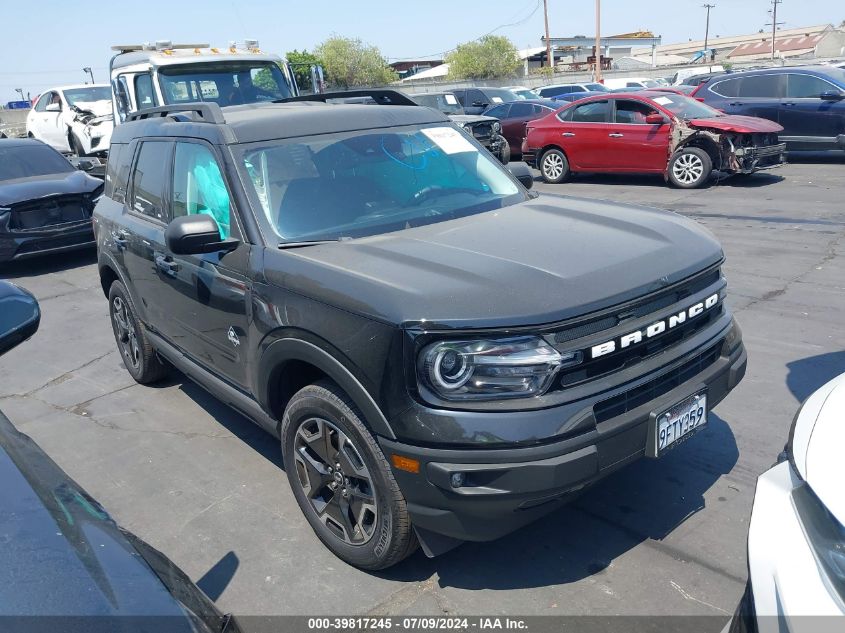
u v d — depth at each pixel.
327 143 4.00
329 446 3.22
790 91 13.69
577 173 14.75
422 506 2.79
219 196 3.82
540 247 3.22
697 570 3.13
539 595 3.05
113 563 1.78
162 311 4.60
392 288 2.83
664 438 2.93
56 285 9.16
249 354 3.57
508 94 22.42
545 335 2.66
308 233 3.56
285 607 3.10
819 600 1.81
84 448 4.71
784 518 2.04
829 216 9.31
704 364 3.24
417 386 2.69
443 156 4.28
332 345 2.95
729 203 10.68
